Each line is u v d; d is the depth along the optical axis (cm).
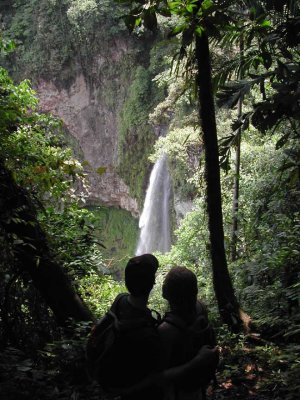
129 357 242
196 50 680
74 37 3534
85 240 783
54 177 753
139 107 3338
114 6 3350
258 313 693
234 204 1118
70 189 835
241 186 1207
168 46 3075
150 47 3406
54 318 631
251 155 1279
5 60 3759
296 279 725
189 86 741
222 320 698
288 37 598
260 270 794
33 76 3712
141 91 3306
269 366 515
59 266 576
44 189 740
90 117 3734
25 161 736
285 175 1040
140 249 3538
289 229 848
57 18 3556
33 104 818
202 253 1292
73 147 3800
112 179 3744
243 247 1123
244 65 673
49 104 3781
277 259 746
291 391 444
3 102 736
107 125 3697
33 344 596
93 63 3588
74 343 445
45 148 780
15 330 601
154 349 242
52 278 564
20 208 548
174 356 249
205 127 690
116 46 3453
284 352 541
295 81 574
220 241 689
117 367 243
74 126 3778
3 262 607
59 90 3731
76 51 3594
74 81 3697
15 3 3659
